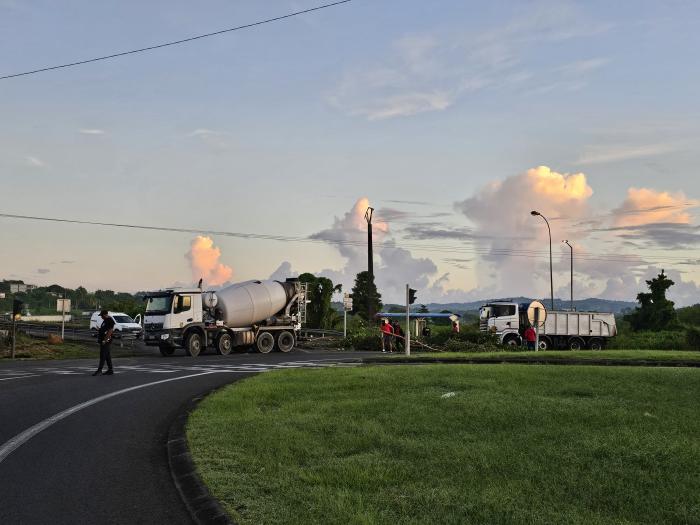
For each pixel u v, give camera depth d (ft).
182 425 31.63
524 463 22.57
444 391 41.37
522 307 137.39
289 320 119.03
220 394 42.78
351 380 48.42
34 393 46.70
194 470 22.33
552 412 32.32
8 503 19.52
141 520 18.03
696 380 45.80
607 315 147.23
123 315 148.46
